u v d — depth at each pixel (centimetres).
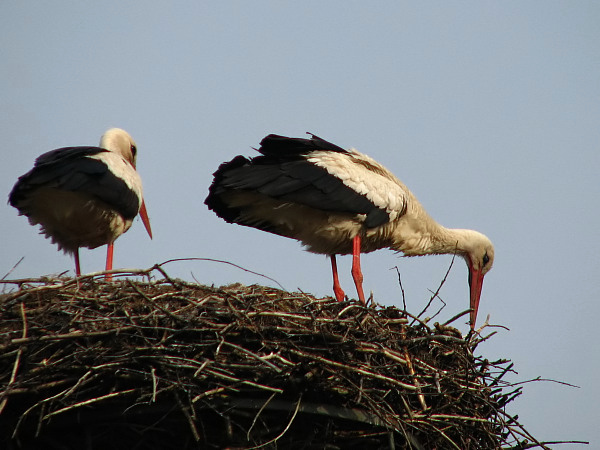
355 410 1144
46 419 1070
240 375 1096
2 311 1101
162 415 1085
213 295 1139
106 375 1068
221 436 1099
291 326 1135
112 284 1170
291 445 1129
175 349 1070
